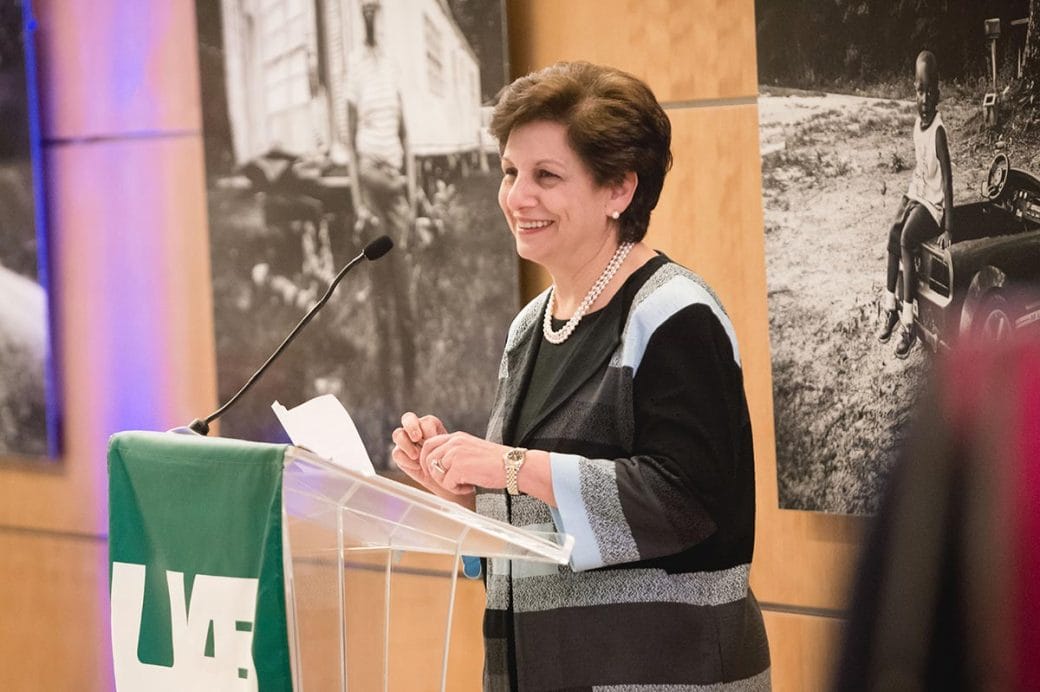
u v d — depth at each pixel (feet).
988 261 22.09
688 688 16.06
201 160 33.58
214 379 33.96
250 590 13.79
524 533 13.51
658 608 16.19
